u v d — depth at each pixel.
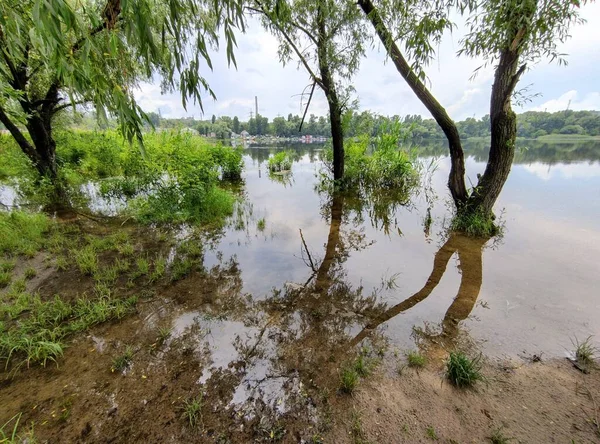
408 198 7.52
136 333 2.48
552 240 4.31
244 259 4.02
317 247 4.48
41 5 1.15
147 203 5.79
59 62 1.33
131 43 1.44
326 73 6.84
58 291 3.07
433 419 1.68
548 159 13.74
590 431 1.57
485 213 4.73
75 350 2.27
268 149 27.31
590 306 2.70
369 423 1.67
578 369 2.00
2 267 3.45
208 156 7.29
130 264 3.74
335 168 8.55
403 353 2.22
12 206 6.04
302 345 2.35
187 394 1.89
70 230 4.86
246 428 1.66
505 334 2.38
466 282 3.27
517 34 3.55
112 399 1.84
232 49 1.67
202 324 2.62
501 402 1.77
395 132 8.79
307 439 1.60
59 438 1.60
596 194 6.92
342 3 4.46
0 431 1.51
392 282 3.36
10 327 2.47
